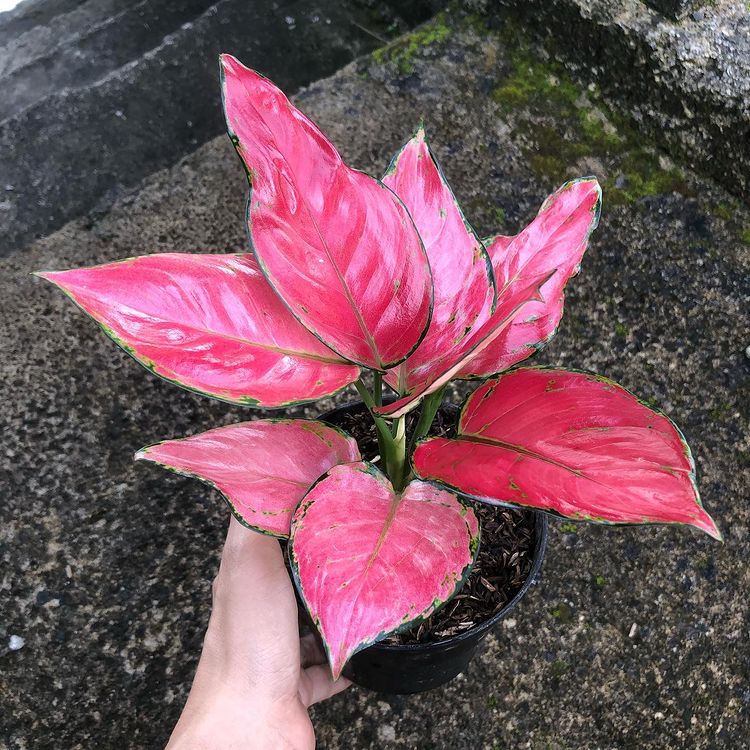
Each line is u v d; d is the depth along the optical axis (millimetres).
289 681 442
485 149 724
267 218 325
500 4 780
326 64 827
